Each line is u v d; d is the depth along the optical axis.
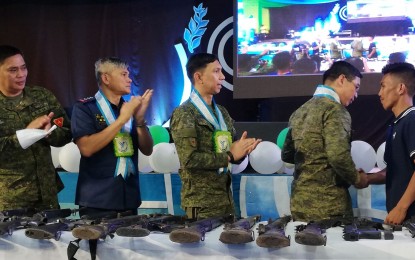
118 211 2.55
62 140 2.67
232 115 5.61
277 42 5.25
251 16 5.29
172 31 5.70
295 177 2.68
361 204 3.24
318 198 2.55
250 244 1.71
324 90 2.62
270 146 3.39
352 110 5.34
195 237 1.67
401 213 2.28
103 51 5.82
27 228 1.83
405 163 2.46
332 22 5.15
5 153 2.57
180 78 5.69
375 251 1.66
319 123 2.55
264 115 5.56
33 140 2.37
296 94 5.21
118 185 2.56
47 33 5.89
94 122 2.60
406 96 2.53
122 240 1.79
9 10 5.91
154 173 3.46
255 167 3.41
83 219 1.97
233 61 5.34
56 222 1.91
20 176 2.60
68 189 3.49
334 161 2.45
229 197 2.67
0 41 5.93
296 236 1.63
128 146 2.61
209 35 5.63
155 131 3.84
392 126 2.57
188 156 2.50
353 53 5.11
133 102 2.53
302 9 5.19
